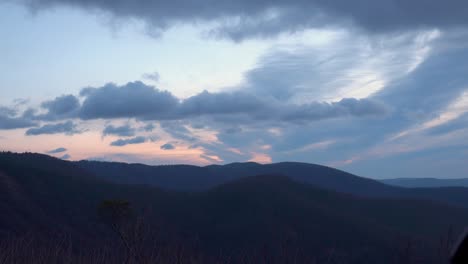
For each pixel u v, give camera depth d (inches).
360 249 1010.7
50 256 316.2
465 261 94.7
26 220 1259.8
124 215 437.7
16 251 319.0
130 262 304.3
